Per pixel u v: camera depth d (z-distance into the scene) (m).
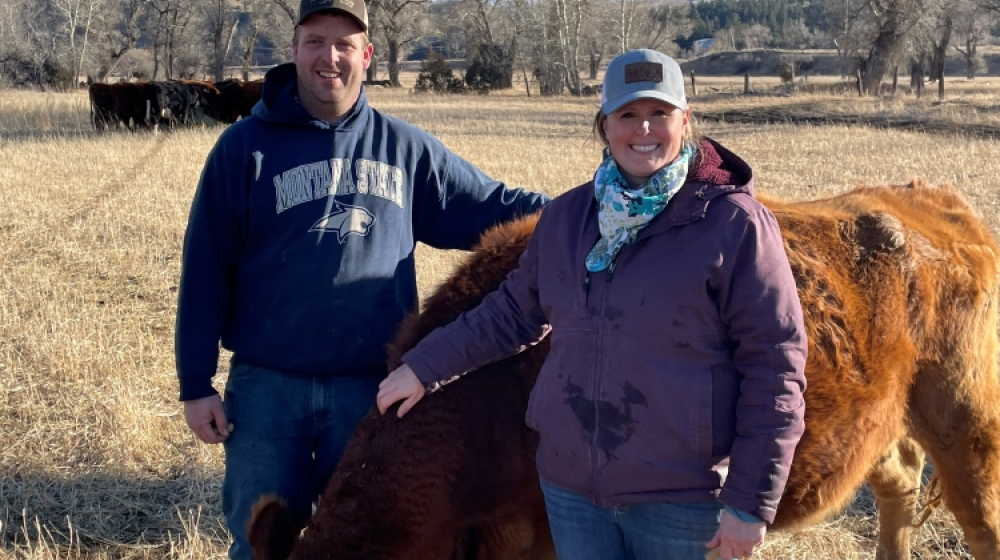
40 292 7.85
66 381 5.92
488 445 2.88
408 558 2.79
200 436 3.23
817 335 3.19
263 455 3.23
